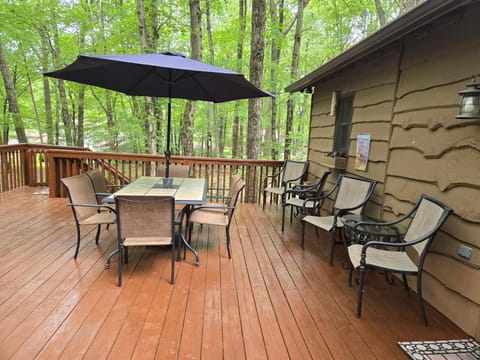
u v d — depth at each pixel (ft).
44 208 15.39
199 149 47.16
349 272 9.00
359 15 32.78
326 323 6.93
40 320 6.57
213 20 43.52
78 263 9.45
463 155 6.92
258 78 21.17
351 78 13.05
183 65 8.97
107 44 32.32
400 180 9.43
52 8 30.99
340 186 12.17
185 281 8.59
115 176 17.83
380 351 6.07
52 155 17.24
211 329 6.52
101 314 6.87
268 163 18.45
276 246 11.68
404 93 9.29
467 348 6.21
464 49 7.01
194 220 10.46
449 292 7.25
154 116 28.94
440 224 6.68
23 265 9.18
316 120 17.30
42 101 44.19
